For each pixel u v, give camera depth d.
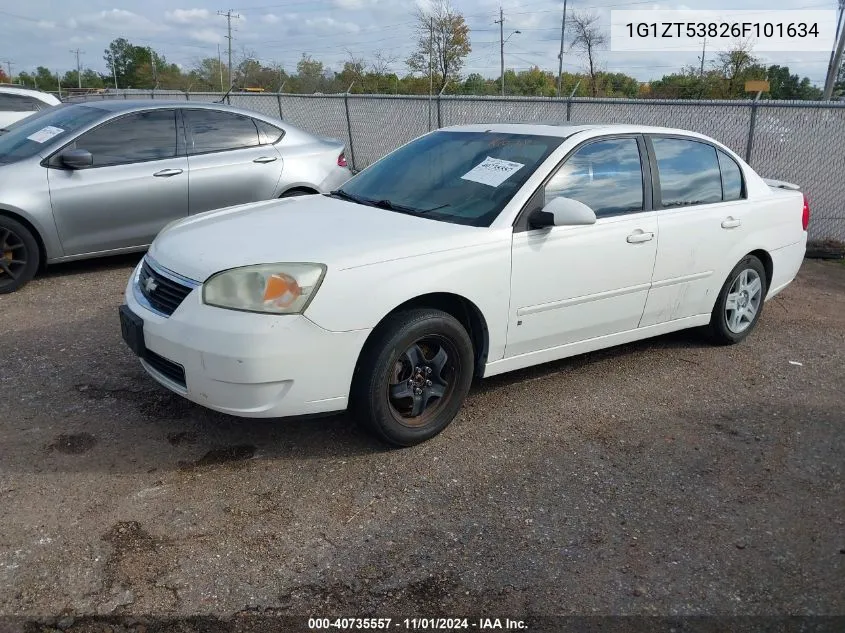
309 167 7.80
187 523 3.13
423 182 4.53
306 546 3.02
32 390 4.31
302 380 3.37
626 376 4.98
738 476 3.73
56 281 6.65
